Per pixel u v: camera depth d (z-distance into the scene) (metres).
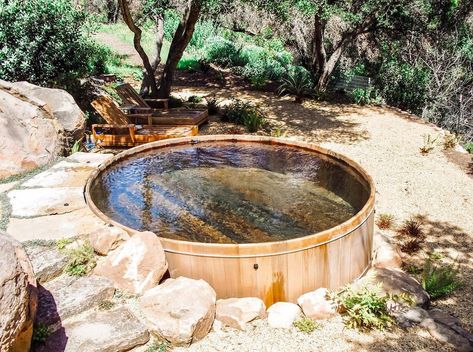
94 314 3.29
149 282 3.54
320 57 12.64
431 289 4.11
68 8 8.43
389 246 4.68
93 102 7.75
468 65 13.14
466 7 13.01
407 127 9.59
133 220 4.75
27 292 2.47
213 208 5.09
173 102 10.55
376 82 14.37
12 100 5.56
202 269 3.64
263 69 13.85
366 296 3.57
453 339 3.38
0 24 7.68
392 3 11.32
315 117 10.20
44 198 4.68
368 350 3.28
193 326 3.18
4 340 2.24
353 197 5.35
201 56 15.94
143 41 17.66
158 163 6.39
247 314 3.46
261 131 8.94
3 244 2.37
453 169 7.32
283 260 3.59
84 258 3.69
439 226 5.58
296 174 6.04
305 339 3.37
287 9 8.96
